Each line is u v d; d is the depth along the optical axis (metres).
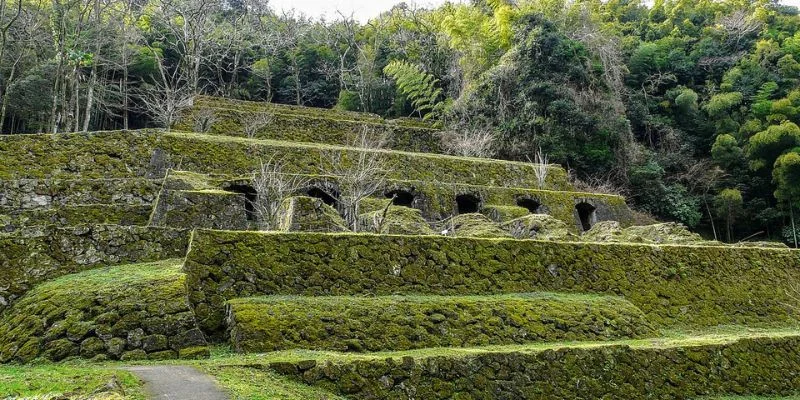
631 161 29.61
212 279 9.32
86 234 10.34
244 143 19.97
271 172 16.39
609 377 8.65
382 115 40.25
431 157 22.98
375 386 7.01
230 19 48.19
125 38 32.09
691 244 15.98
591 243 13.39
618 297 12.48
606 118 29.50
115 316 7.77
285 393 6.13
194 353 7.59
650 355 9.24
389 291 10.53
